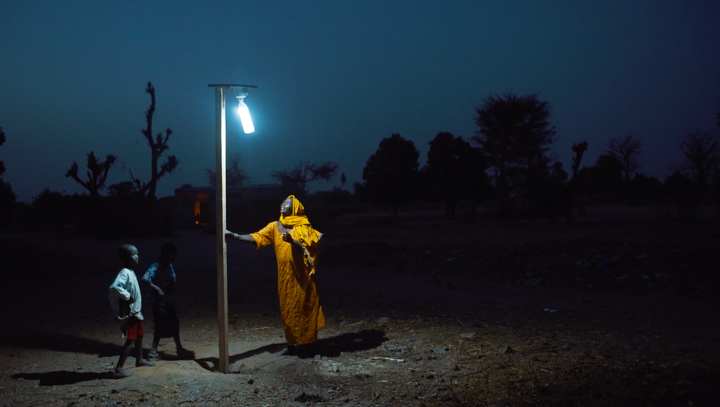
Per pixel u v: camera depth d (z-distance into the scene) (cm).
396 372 559
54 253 2155
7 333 779
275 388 516
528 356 593
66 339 745
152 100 3834
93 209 3119
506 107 4506
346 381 535
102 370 582
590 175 7388
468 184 4109
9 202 4366
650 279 1052
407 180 4356
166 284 645
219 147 553
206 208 4072
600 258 1233
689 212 3262
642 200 6481
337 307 970
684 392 451
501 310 891
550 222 3431
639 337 659
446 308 927
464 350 636
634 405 440
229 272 1502
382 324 812
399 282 1263
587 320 780
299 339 623
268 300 1067
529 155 4472
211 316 913
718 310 821
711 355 561
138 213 3094
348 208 6744
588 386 484
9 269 1616
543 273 1220
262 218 3412
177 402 480
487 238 2398
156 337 635
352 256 1686
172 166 3900
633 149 8025
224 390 509
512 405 454
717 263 1079
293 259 625
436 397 483
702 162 5575
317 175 4869
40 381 540
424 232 2909
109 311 966
